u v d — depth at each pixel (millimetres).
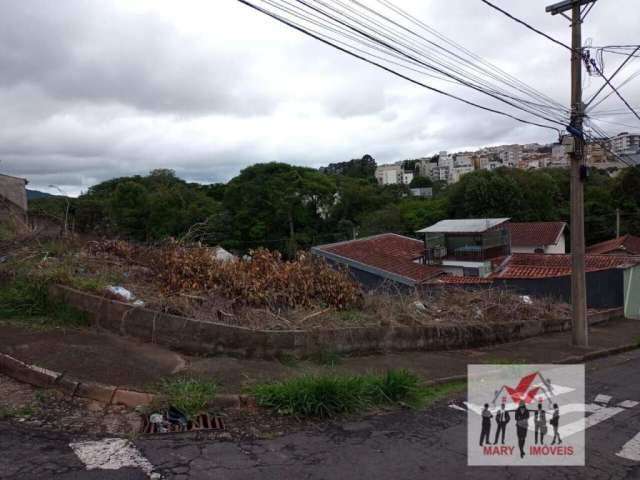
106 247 9711
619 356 11383
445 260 24719
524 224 36688
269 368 6719
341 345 8078
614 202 41969
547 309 14680
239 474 4125
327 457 4621
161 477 3939
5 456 4012
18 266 8117
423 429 5562
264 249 9320
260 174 46812
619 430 5973
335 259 21250
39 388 5270
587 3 11062
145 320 6922
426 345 9492
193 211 44188
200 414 5180
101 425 4750
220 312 7445
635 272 19156
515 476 4547
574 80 11367
